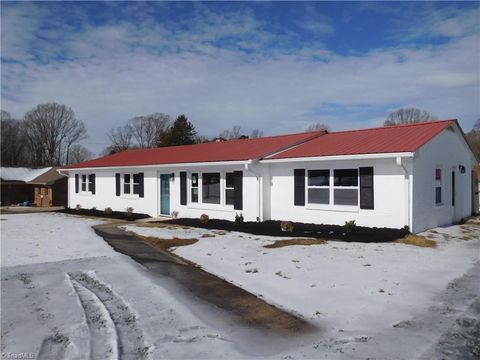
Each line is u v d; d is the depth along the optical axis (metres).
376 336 5.32
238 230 14.54
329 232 12.91
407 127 16.20
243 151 17.86
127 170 22.09
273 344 5.18
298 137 18.83
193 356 4.84
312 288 7.43
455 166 16.61
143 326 5.79
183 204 18.97
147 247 11.88
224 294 7.26
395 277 7.98
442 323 5.71
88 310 6.45
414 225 12.62
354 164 13.64
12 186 33.50
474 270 8.49
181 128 48.97
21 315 6.21
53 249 11.52
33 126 63.84
